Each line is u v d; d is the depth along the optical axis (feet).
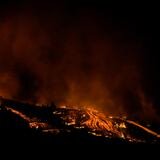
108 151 207.21
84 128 384.88
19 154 164.55
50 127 345.10
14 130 262.06
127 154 199.21
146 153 206.90
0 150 167.32
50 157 168.04
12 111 371.35
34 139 228.02
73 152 191.01
